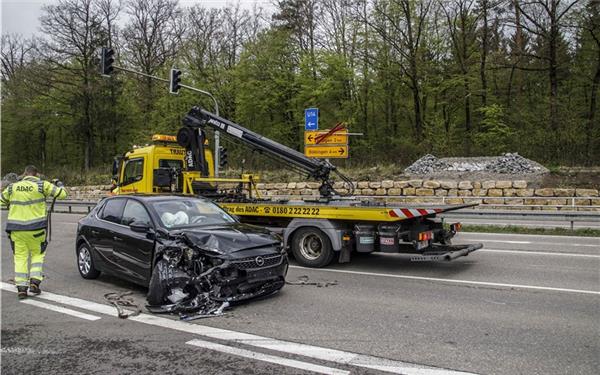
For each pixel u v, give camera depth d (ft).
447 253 28.27
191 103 129.29
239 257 20.52
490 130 104.78
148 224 23.44
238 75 121.08
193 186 38.58
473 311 20.30
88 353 15.93
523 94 121.49
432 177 76.79
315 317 19.56
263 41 120.57
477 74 117.19
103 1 138.00
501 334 17.31
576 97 110.32
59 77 138.92
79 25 133.18
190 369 14.47
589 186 65.10
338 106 118.83
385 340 16.76
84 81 139.95
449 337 17.03
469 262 31.76
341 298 22.57
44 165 162.09
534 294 23.06
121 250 24.48
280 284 22.26
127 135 152.97
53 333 17.99
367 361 14.85
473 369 14.17
